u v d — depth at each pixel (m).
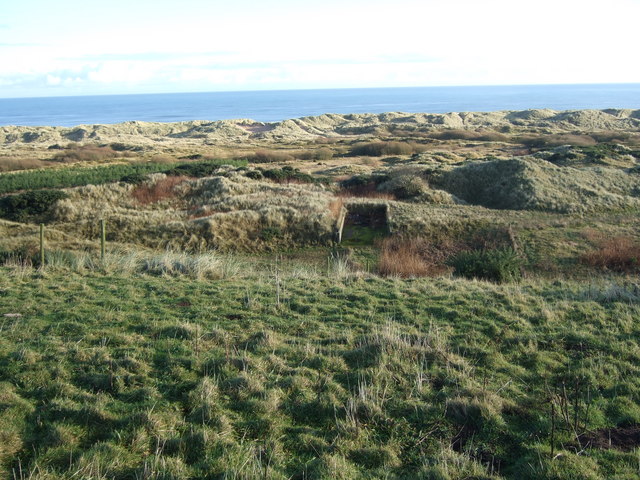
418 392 6.19
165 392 6.09
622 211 26.41
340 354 7.28
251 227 21.58
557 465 4.80
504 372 6.91
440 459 4.96
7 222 22.97
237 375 6.48
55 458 4.80
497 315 9.03
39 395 5.97
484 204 29.58
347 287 11.11
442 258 19.23
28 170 44.59
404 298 10.12
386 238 21.16
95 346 7.35
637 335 8.12
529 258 18.81
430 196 28.94
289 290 10.80
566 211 26.14
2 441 4.99
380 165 47.59
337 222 22.30
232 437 5.27
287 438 5.32
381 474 4.76
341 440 5.23
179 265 13.23
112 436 5.16
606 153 41.38
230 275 12.91
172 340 7.64
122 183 29.61
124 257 14.48
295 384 6.29
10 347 7.25
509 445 5.31
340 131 115.06
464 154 52.19
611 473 4.77
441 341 7.71
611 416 5.81
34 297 10.05
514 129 95.38
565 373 6.81
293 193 28.34
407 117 140.75
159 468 4.66
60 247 18.23
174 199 28.53
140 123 132.75
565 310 9.34
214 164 40.25
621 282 15.08
